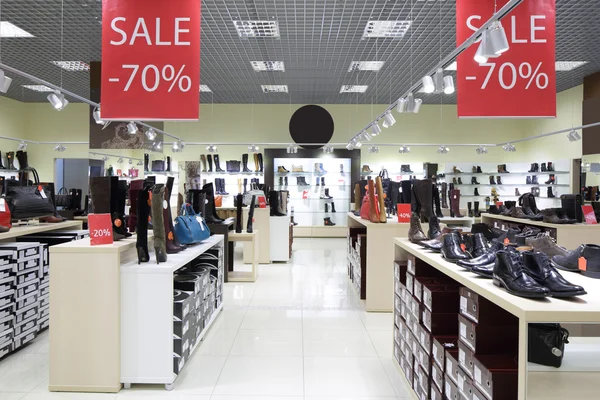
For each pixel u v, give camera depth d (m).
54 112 12.00
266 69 8.93
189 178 11.79
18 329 3.55
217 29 6.72
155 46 3.32
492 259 2.00
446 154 12.47
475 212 11.09
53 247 2.80
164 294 2.85
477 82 3.41
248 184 12.29
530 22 3.36
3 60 8.21
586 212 4.93
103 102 3.31
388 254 4.67
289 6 5.90
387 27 6.64
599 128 7.96
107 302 2.80
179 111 3.31
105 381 2.81
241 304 5.02
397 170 12.44
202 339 3.83
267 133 12.49
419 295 2.65
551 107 3.36
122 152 8.90
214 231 6.26
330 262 7.98
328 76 9.45
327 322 4.34
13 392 2.81
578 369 1.36
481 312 1.83
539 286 1.54
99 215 2.91
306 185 12.22
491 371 1.65
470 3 3.41
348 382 2.99
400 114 12.47
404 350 3.00
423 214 4.46
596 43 7.31
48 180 11.88
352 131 12.48
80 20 6.29
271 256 7.90
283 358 3.41
